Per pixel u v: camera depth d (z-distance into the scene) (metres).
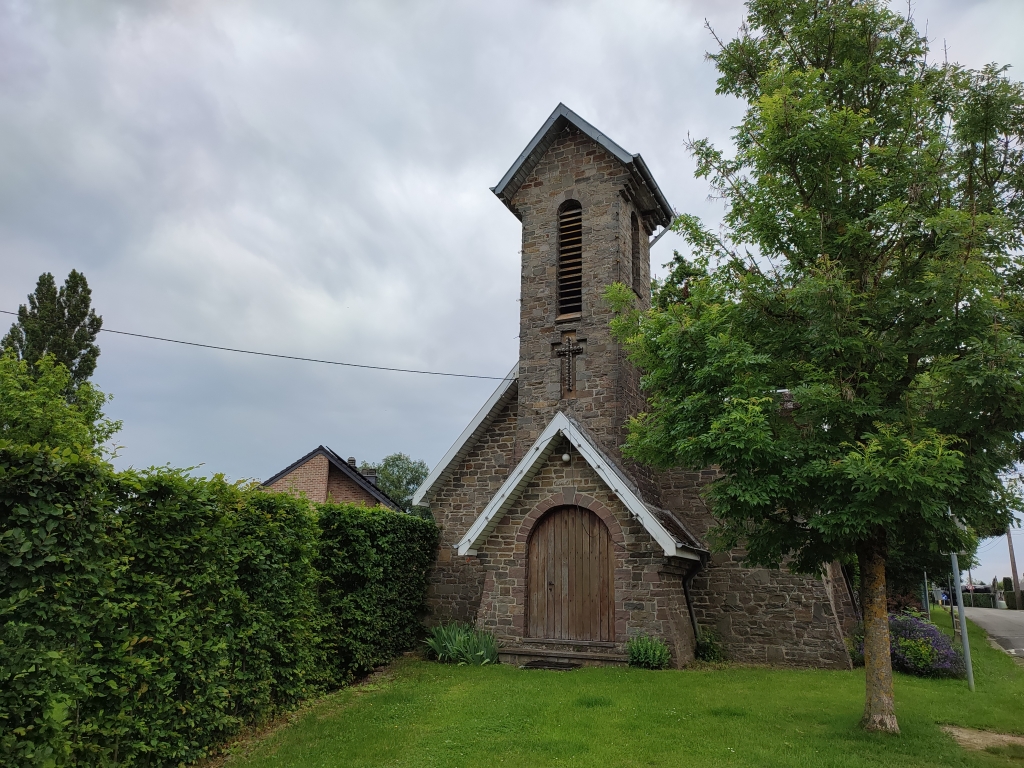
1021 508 8.96
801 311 9.34
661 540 13.70
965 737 9.20
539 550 15.48
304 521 10.95
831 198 9.91
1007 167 10.00
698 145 11.06
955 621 24.95
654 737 8.80
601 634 14.55
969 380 7.98
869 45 10.55
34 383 15.47
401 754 8.20
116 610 6.92
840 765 7.70
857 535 8.51
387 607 15.02
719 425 8.82
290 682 10.50
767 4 11.13
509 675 13.12
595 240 18.14
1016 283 9.66
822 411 8.90
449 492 18.98
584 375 17.36
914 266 9.29
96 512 6.79
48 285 25.20
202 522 8.41
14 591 6.00
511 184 19.14
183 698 8.02
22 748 5.68
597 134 18.22
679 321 10.23
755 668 14.65
